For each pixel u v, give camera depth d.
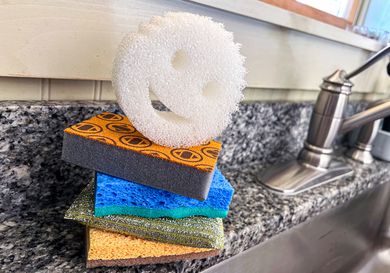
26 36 0.34
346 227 0.71
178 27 0.29
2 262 0.32
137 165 0.31
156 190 0.32
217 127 0.33
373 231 0.84
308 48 0.67
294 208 0.51
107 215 0.32
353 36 0.73
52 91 0.40
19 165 0.37
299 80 0.69
